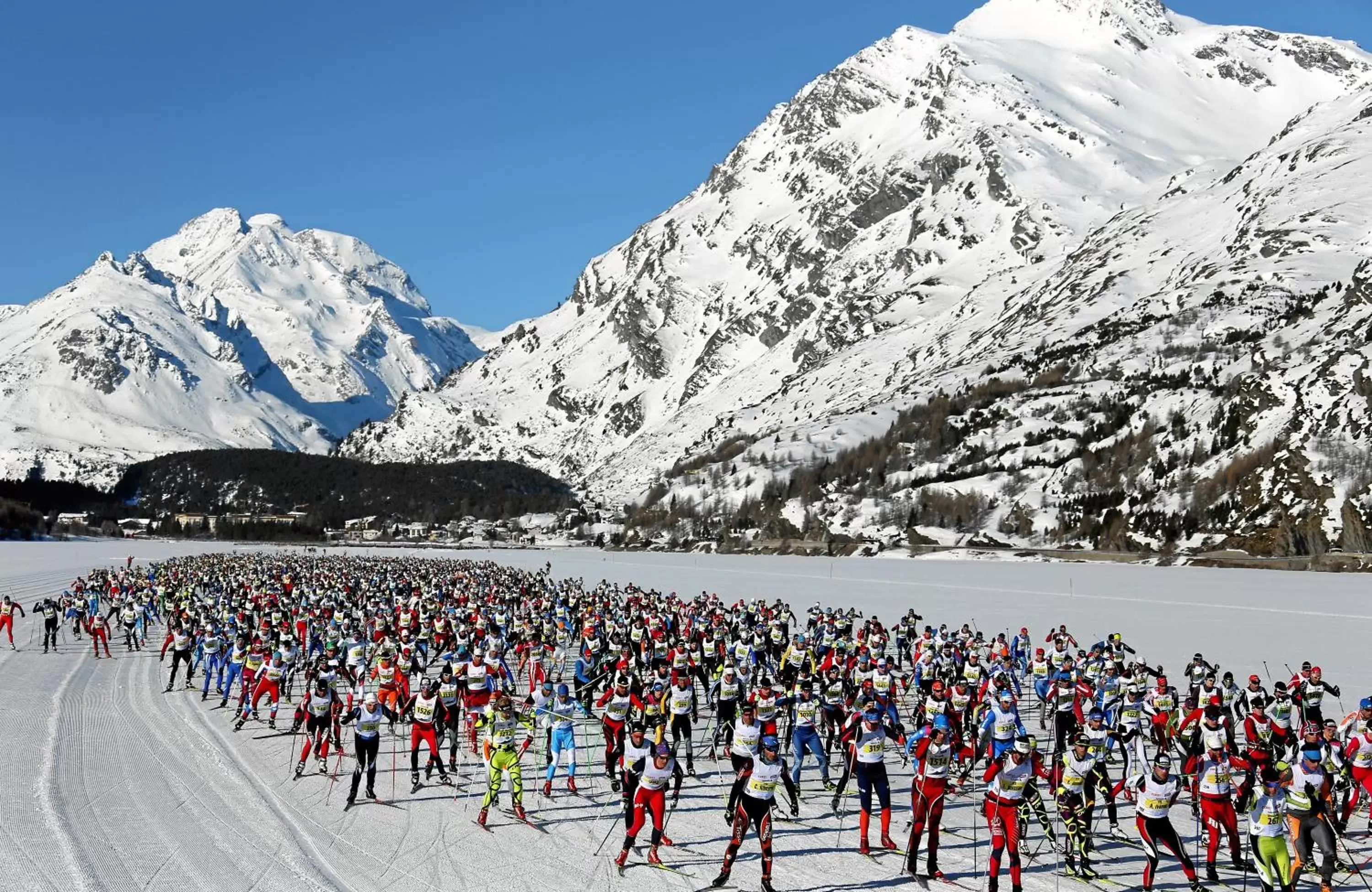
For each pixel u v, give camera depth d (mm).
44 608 63250
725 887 23344
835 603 96188
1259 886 23781
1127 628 72562
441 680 34438
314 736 33469
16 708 42938
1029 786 24141
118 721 40938
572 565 176750
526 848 26078
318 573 110312
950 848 26578
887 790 26109
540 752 37781
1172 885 23922
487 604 72188
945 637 51906
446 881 23453
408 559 176250
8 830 25859
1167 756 23703
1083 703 36750
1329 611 82562
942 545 188625
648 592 98250
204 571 111625
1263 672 52750
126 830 26297
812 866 24969
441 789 31984
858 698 28250
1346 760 27875
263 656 42219
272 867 23859
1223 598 95500
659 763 25062
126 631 66875
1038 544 179125
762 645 51719
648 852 25891
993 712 26797
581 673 43062
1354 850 26719
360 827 27609
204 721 41531
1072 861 24375
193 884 22578
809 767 36156
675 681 34750
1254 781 25266
